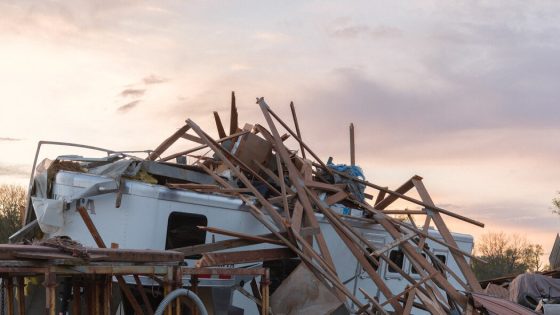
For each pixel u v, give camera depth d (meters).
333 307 9.47
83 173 9.80
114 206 9.55
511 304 10.55
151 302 9.27
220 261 9.36
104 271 6.52
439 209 12.44
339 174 12.34
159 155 11.80
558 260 17.23
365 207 12.11
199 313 7.35
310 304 9.55
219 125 12.93
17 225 26.88
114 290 8.97
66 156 10.68
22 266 6.00
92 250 6.50
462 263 12.03
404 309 10.54
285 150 11.51
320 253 10.92
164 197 9.62
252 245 10.32
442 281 11.18
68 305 8.13
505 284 13.88
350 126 13.79
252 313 10.37
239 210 10.33
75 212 9.65
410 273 12.53
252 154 11.69
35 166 10.30
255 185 11.45
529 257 34.03
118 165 9.86
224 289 9.42
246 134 11.65
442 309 10.59
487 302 10.47
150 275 7.21
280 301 9.56
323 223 11.29
